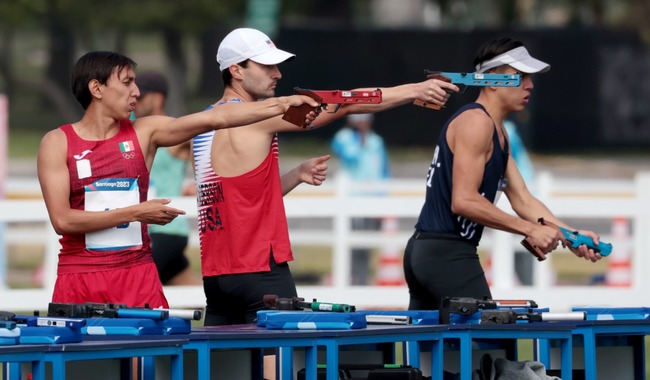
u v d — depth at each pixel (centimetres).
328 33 8931
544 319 1720
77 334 1391
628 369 1867
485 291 1931
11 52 12062
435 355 1619
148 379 1541
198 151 1908
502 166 1931
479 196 1878
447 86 1823
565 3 11819
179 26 10600
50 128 11600
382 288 3066
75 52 11681
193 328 1614
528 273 3666
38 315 1538
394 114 9475
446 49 8912
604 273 4828
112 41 11625
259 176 1873
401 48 8931
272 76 1931
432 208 1941
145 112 2605
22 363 1506
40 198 4347
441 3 11700
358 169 4581
